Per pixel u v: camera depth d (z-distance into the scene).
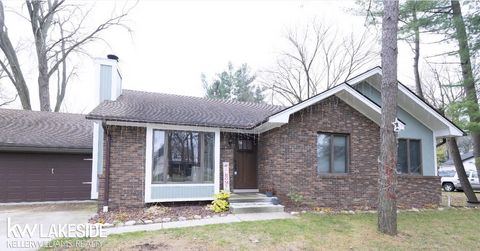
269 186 10.45
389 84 7.10
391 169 6.96
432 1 11.59
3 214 9.28
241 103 14.95
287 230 6.89
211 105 13.27
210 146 10.41
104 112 9.29
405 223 8.21
